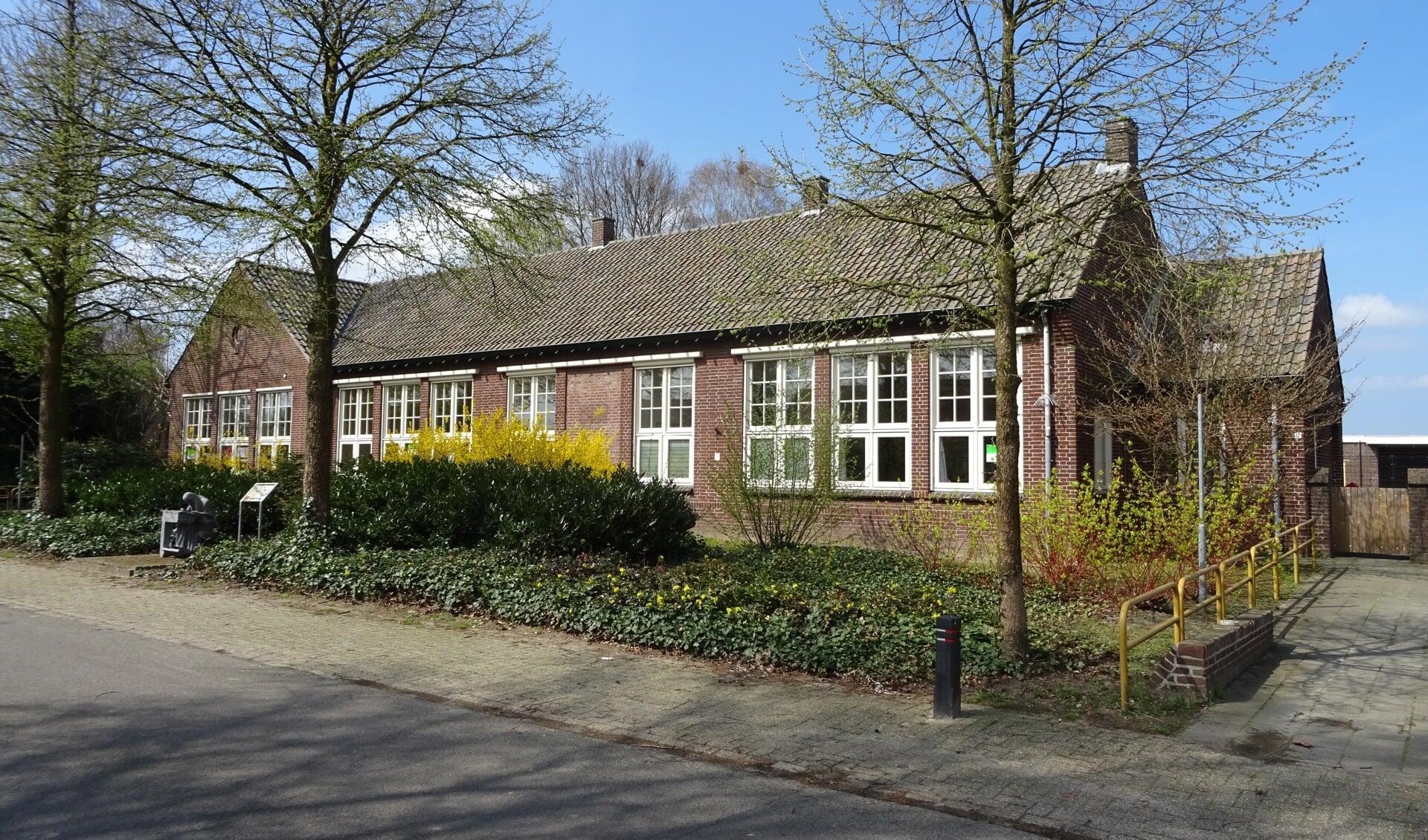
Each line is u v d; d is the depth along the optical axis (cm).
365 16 1244
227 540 1440
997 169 777
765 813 486
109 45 1227
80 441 2720
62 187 1349
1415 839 460
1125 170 815
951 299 807
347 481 1414
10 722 623
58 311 1700
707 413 1877
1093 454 1515
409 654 857
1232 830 471
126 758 554
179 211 1237
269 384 2867
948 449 1594
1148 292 858
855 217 850
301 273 1380
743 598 926
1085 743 609
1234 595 1192
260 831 446
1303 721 666
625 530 1241
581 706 695
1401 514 1616
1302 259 1709
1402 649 898
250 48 1186
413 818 468
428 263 1339
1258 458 1463
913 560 1317
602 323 2095
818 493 1384
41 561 1452
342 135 1210
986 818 486
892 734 627
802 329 948
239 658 834
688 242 2325
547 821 468
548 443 1778
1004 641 780
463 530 1300
